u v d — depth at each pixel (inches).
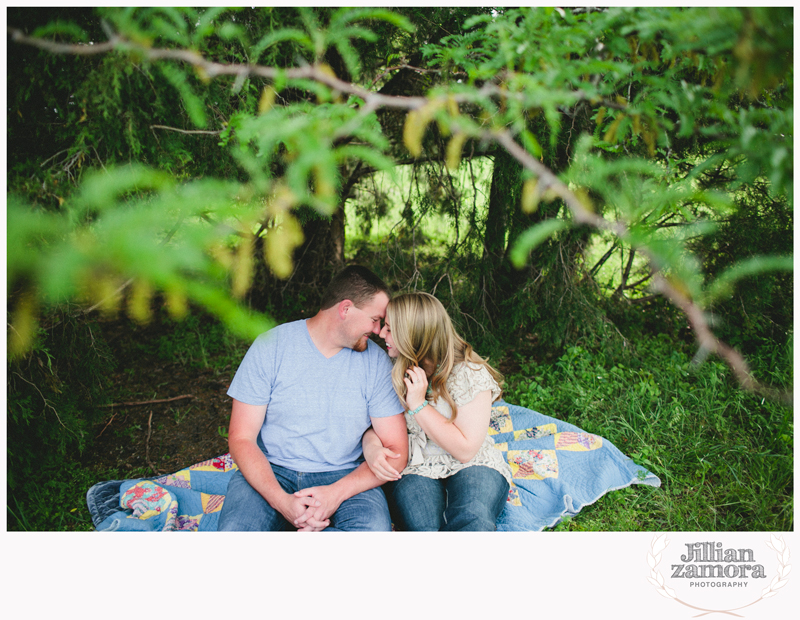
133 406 139.4
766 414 122.3
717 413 122.6
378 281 82.0
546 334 154.4
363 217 182.5
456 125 35.4
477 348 152.9
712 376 129.7
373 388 84.0
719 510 96.8
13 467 97.6
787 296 143.3
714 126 43.3
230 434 83.5
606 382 136.6
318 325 83.0
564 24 41.8
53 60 58.6
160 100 59.7
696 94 42.4
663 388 134.4
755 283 135.5
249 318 24.1
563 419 129.2
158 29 44.8
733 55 37.8
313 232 174.2
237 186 28.2
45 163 61.2
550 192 33.4
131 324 179.5
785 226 123.4
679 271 31.9
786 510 93.7
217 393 146.9
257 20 67.9
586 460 108.6
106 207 25.5
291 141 37.1
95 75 54.7
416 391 79.7
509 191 135.9
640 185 43.8
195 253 23.3
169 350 163.3
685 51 44.5
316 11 72.5
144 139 63.5
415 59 101.8
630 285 170.9
